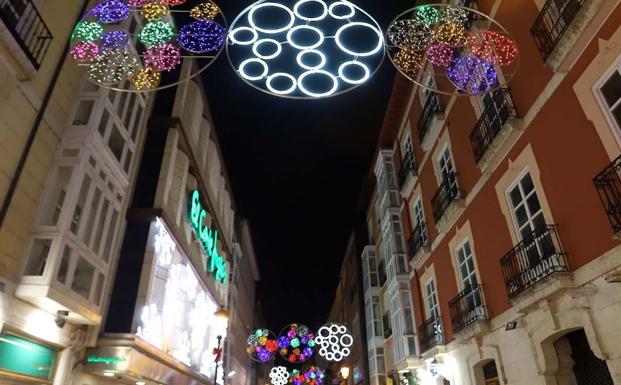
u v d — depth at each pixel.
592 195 6.35
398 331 16.33
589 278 6.24
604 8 5.98
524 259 8.03
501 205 9.12
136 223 12.61
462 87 7.21
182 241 15.23
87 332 10.05
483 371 10.02
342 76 5.94
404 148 17.23
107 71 6.82
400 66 6.73
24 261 7.80
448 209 11.33
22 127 7.87
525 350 7.80
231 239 27.19
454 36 6.76
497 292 9.14
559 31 7.14
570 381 7.11
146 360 11.70
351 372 32.00
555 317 6.92
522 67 8.34
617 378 5.66
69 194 8.52
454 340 11.35
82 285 9.60
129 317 11.20
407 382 14.58
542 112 7.67
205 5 6.29
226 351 26.11
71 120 9.39
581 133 6.65
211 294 20.17
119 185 11.12
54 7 8.90
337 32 6.07
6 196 7.41
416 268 14.93
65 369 9.17
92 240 9.57
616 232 5.41
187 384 16.62
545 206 7.46
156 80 6.73
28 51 7.67
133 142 12.30
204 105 19.91
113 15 6.44
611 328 5.79
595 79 6.39
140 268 12.00
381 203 19.27
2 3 7.15
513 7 8.77
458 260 11.44
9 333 7.40
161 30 6.70
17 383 7.68
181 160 15.76
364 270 25.62
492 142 8.92
